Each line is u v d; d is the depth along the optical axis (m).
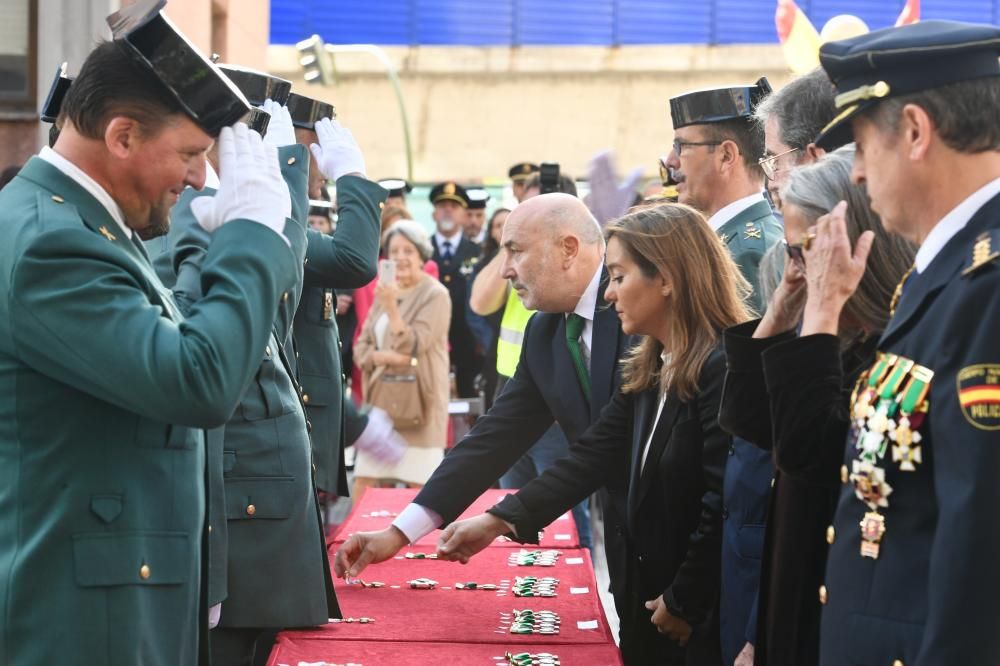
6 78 7.92
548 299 3.84
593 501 7.25
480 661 2.90
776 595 2.52
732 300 3.31
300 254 2.57
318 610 3.31
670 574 3.39
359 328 8.66
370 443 4.00
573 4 27.81
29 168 2.35
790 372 2.35
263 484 3.32
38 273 2.20
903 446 2.04
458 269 10.43
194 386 2.19
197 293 3.05
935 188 2.07
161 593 2.35
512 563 3.99
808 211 2.51
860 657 2.11
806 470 2.36
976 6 26.31
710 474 3.23
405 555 4.11
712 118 4.16
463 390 10.12
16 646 2.23
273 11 27.81
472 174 27.94
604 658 2.91
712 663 3.22
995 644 1.88
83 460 2.27
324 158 4.07
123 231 2.37
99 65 2.30
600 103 27.81
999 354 1.91
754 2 27.58
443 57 27.86
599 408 3.76
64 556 2.25
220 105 2.33
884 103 2.10
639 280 3.31
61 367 2.21
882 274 2.49
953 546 1.90
